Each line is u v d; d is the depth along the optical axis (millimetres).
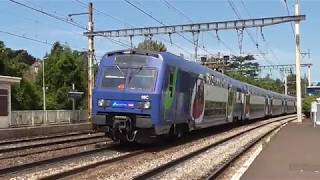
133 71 22125
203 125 30422
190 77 26516
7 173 15039
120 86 22016
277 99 73688
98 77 22609
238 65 75562
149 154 20812
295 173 15125
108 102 22047
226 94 37406
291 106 94688
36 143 24953
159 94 21734
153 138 22453
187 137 30172
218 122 35031
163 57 22328
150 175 14977
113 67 22422
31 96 62938
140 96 21594
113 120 21953
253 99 51625
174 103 23719
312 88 77500
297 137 30000
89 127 40719
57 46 84625
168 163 17109
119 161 18391
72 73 76125
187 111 26141
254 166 16844
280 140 27797
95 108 22328
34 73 96562
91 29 43094
